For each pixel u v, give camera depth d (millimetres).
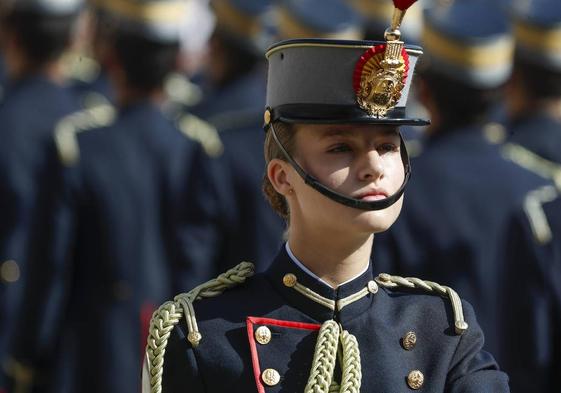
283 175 13945
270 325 13930
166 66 26094
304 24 26062
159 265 25625
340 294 13945
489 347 21812
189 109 31047
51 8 27859
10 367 25422
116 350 25234
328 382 13602
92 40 30406
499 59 22609
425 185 21953
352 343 13758
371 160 13477
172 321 13953
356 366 13664
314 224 13750
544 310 21547
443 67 22500
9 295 26469
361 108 13578
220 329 13945
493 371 14008
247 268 14398
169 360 13930
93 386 25281
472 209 21875
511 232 21844
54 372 25172
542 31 24156
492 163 22188
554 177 22391
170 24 26172
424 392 13797
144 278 25406
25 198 26734
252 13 28141
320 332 13781
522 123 24234
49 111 27203
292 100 13820
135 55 25891
